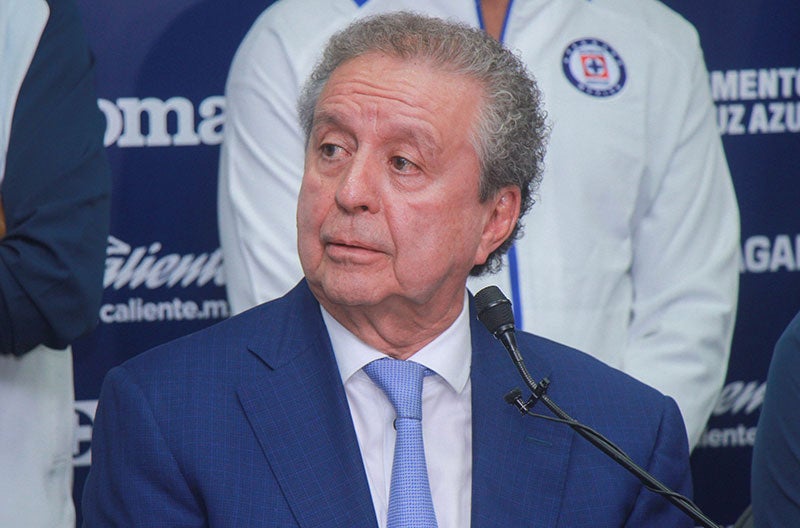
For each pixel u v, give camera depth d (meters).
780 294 8.16
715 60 8.02
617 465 4.18
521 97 4.14
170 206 7.61
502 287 6.39
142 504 3.87
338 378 4.09
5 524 5.85
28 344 5.70
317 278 3.96
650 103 6.79
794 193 8.12
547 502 4.06
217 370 4.08
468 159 3.96
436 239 3.90
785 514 4.98
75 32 5.98
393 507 3.88
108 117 7.52
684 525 4.24
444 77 3.93
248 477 3.88
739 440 8.19
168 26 7.52
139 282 7.62
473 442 4.11
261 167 6.45
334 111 3.89
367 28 4.04
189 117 7.59
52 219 5.64
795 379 4.97
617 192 6.60
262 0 7.59
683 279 6.69
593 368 4.46
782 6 8.01
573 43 6.79
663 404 4.41
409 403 4.04
